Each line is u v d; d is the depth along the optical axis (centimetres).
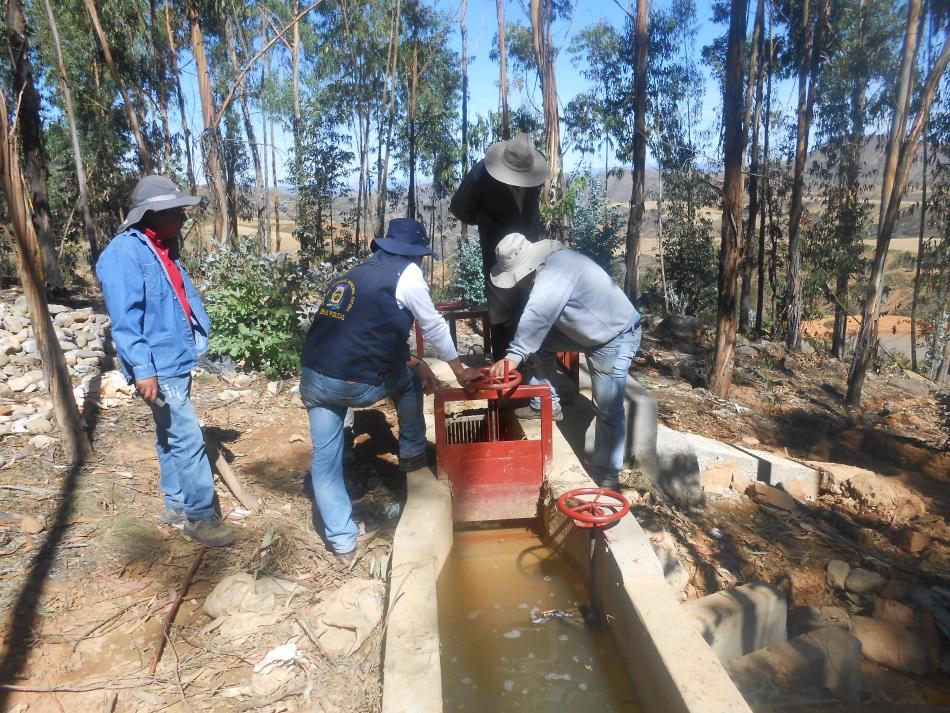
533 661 295
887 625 381
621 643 290
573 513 309
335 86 2502
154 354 335
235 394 625
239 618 296
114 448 464
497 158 475
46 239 1157
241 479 448
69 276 1587
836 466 648
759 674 317
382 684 241
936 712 315
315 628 290
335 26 2295
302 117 2442
